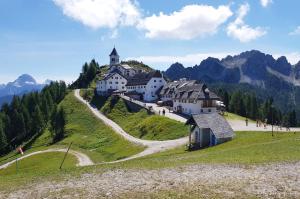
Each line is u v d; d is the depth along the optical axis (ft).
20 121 531.91
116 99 547.49
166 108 477.36
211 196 99.30
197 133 258.78
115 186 115.24
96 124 477.36
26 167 338.13
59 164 310.04
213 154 180.75
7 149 504.43
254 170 128.26
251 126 331.98
